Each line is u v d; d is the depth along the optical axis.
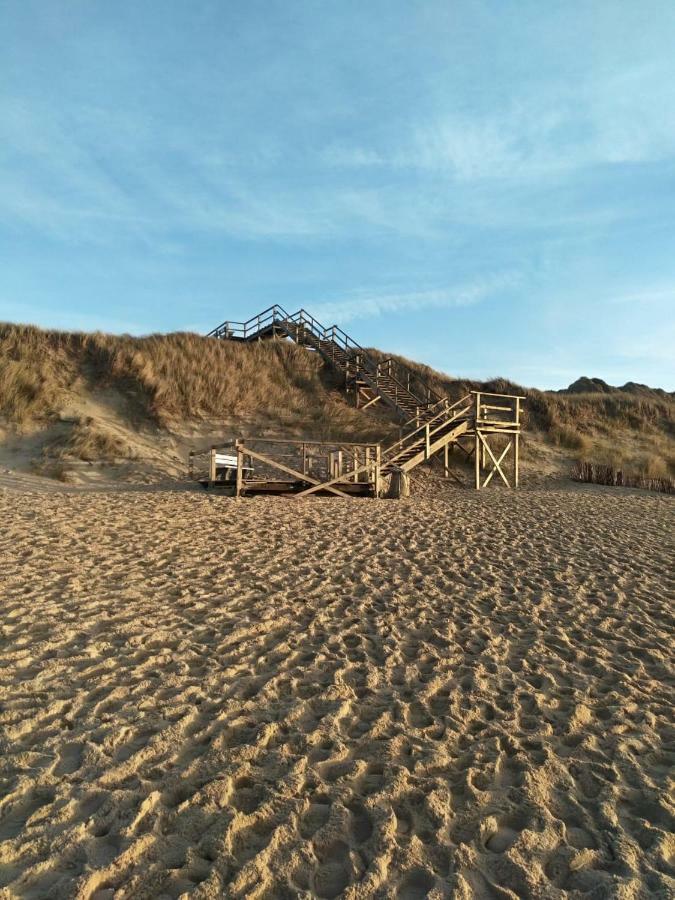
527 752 3.39
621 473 18.89
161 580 6.36
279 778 3.02
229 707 3.76
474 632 5.30
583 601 6.32
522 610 5.96
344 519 10.55
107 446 16.20
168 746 3.28
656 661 4.86
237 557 7.50
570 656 4.89
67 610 5.29
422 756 3.29
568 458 22.05
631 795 3.03
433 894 2.28
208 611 5.52
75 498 11.20
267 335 28.69
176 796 2.85
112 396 18.88
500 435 22.20
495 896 2.31
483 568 7.49
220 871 2.36
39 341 19.84
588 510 12.98
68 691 3.87
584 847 2.62
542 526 10.63
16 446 15.73
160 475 15.40
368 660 4.62
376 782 3.05
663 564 8.12
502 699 4.05
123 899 2.22
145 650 4.60
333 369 24.28
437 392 25.80
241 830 2.63
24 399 17.02
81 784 2.89
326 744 3.39
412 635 5.20
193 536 8.48
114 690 3.90
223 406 19.91
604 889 2.33
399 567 7.40
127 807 2.74
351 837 2.62
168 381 19.72
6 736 3.29
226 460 15.39
